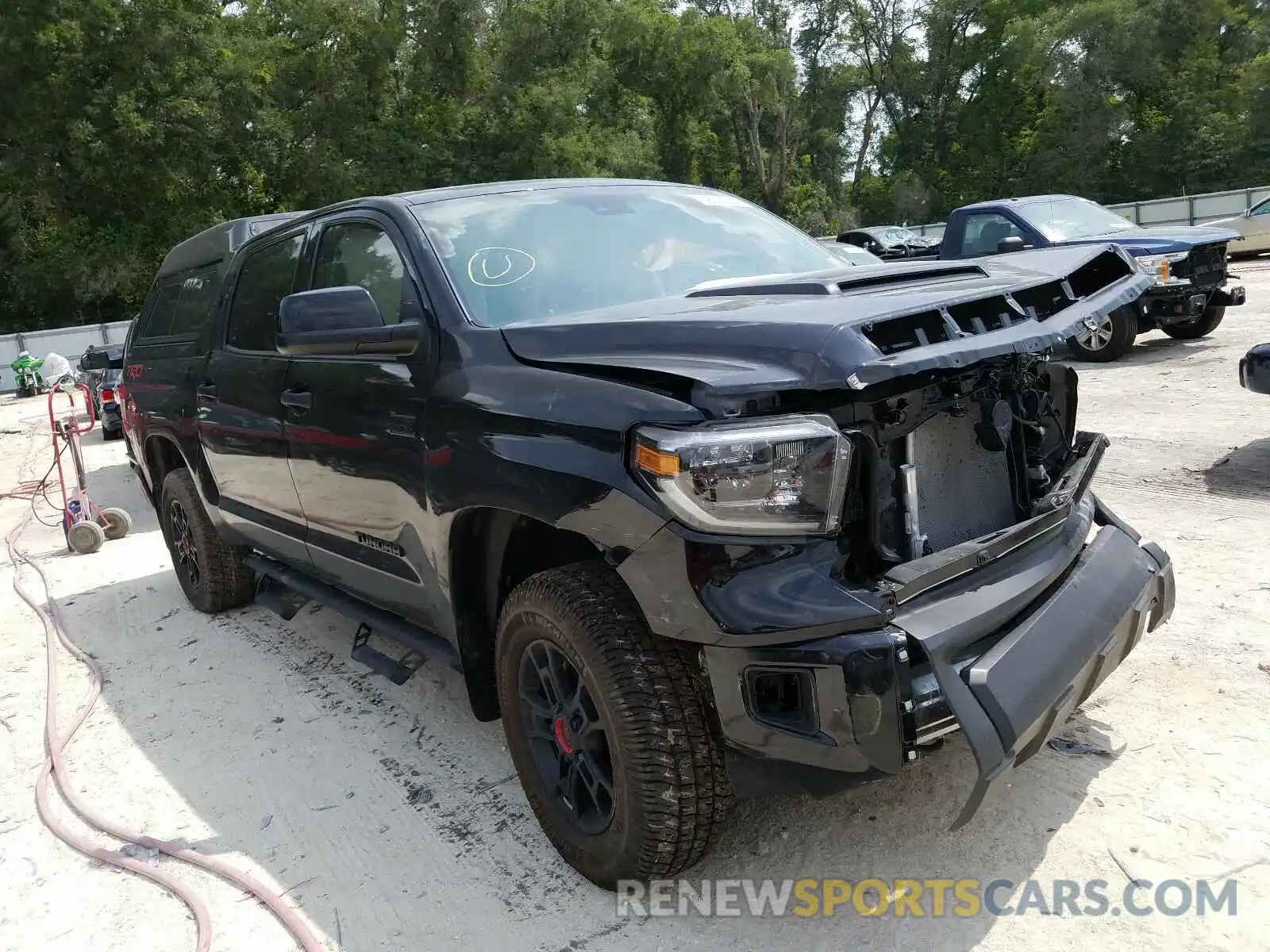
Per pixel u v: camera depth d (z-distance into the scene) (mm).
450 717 3766
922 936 2334
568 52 36094
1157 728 3072
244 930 2633
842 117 55812
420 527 2943
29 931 2738
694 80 43031
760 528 2092
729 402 2117
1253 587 4035
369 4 33281
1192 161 44188
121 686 4434
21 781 3643
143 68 29984
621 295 3131
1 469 12250
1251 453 6016
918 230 33625
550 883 2684
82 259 31156
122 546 7352
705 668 2281
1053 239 10188
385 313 3211
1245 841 2531
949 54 52281
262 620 5117
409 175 34094
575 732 2555
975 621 2180
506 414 2541
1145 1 46656
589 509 2289
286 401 3637
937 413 2416
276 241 4184
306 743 3670
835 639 2061
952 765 3004
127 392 6047
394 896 2705
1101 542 2779
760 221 3869
